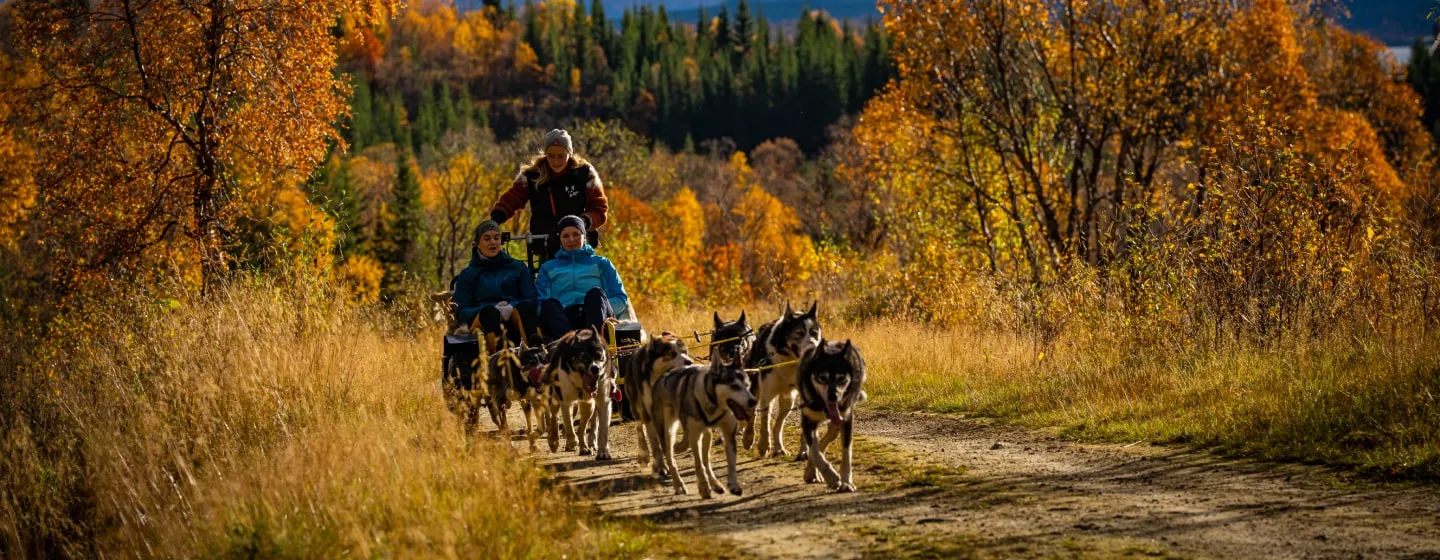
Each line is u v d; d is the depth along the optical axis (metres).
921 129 26.81
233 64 20.27
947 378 13.97
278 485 7.68
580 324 10.76
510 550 6.59
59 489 9.97
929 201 27.45
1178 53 25.41
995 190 26.69
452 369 10.59
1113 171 27.38
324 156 22.20
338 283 13.58
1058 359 13.16
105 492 9.27
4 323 12.71
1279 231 12.79
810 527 7.29
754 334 10.57
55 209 19.84
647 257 31.05
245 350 10.70
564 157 11.81
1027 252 23.89
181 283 12.71
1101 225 18.11
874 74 138.75
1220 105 24.42
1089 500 7.76
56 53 19.89
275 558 6.90
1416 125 54.88
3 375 11.44
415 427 9.64
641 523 7.49
